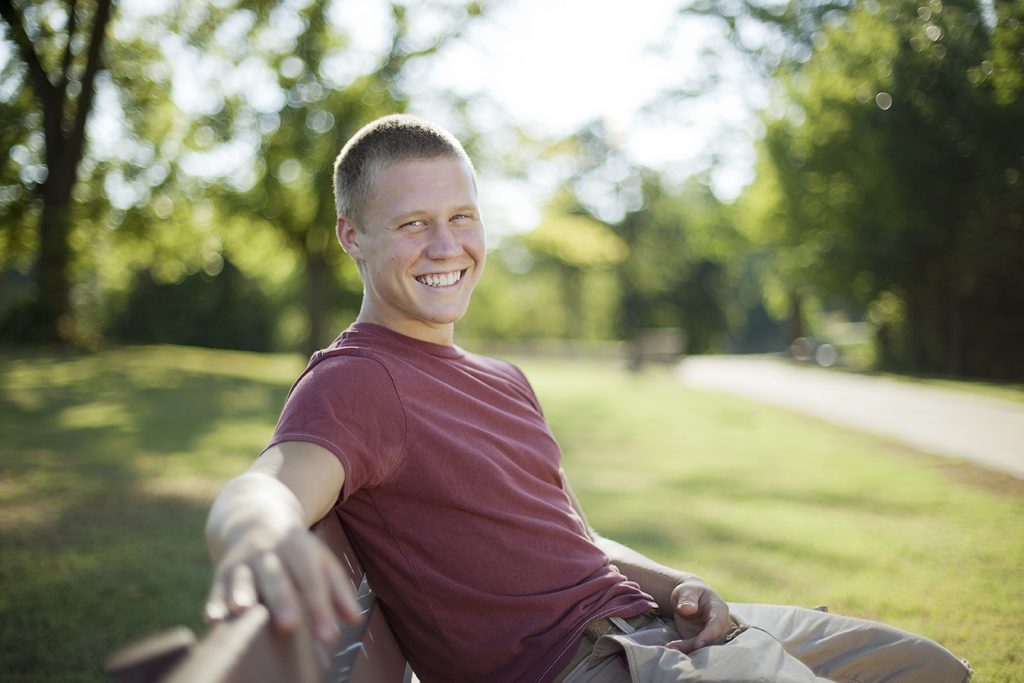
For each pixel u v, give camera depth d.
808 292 27.61
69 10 15.51
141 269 25.94
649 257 47.59
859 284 20.86
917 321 18.81
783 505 5.61
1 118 16.00
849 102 16.14
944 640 2.85
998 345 14.60
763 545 4.45
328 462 1.37
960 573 3.70
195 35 17.19
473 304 39.47
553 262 47.00
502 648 1.55
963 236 12.09
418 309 1.78
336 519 1.54
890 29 10.41
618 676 1.52
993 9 7.59
